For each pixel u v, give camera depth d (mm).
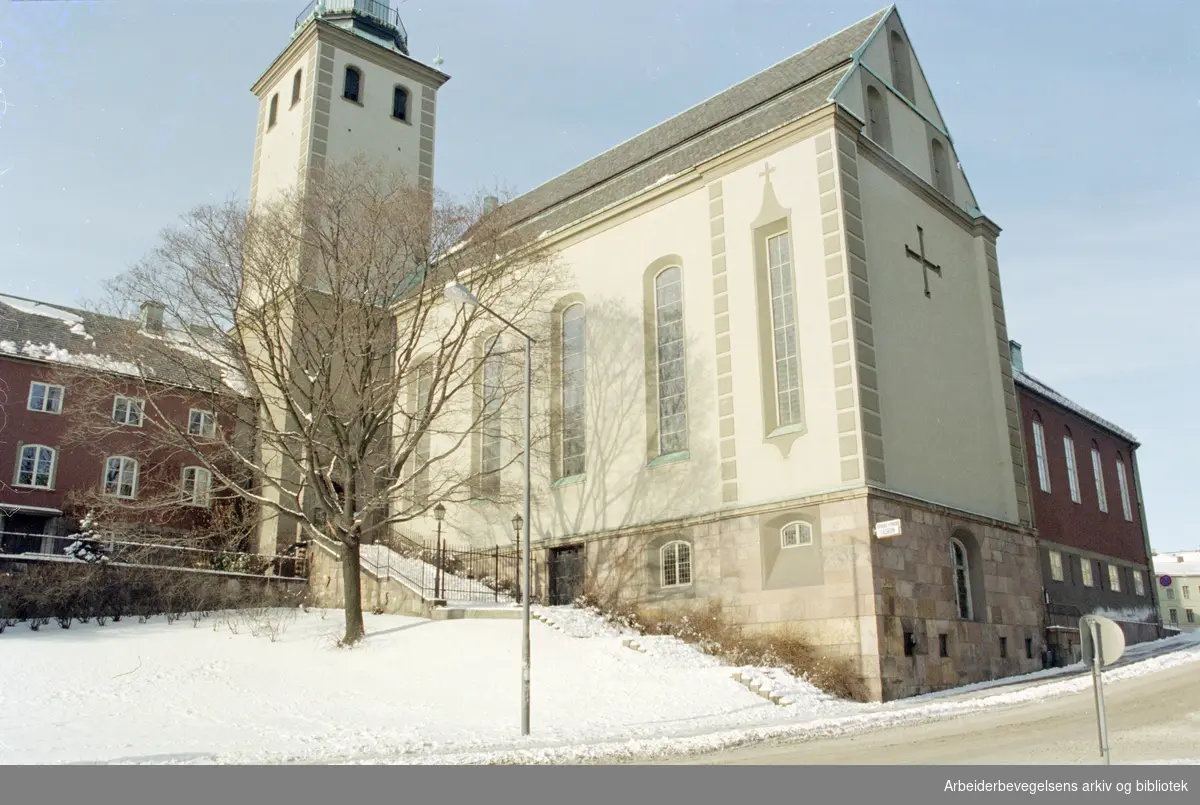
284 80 43250
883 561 23031
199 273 27375
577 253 32156
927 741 14133
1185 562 98000
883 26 30625
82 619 26594
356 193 31359
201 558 31578
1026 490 30547
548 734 16062
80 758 13922
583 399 31062
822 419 24422
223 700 19469
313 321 29547
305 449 29844
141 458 36750
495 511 32656
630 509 28469
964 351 29812
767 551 24719
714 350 27312
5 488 34469
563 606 28453
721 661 23688
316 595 31578
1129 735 13750
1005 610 27547
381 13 44844
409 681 21297
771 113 28766
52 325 38375
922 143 30922
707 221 28375
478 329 33219
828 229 25359
